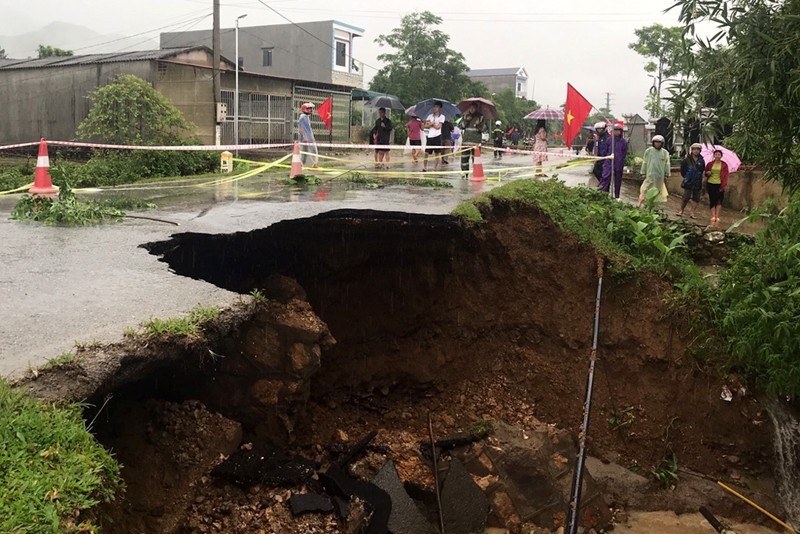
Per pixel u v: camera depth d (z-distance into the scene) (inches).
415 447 338.6
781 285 333.4
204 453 236.2
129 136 696.4
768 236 350.6
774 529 319.6
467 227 371.9
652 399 362.9
